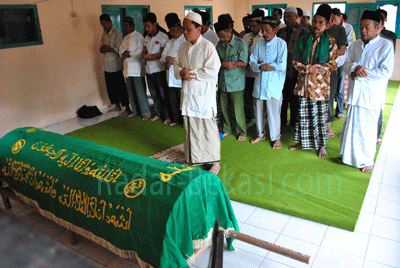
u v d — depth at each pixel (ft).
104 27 18.89
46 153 8.70
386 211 9.40
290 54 14.73
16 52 17.16
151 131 17.01
